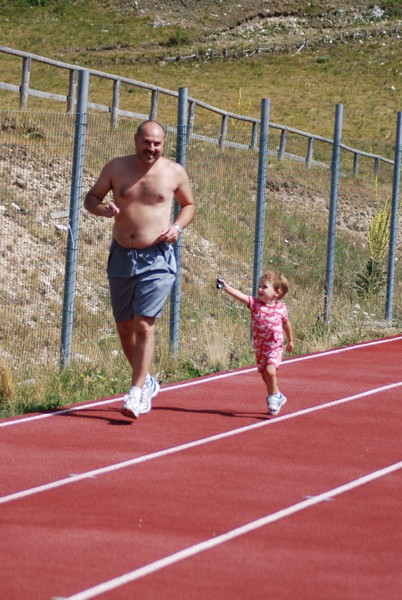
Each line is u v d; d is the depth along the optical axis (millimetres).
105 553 8961
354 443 13992
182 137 21359
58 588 8023
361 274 34812
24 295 23812
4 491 11117
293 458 13000
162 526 9852
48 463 12484
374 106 89438
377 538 9586
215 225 32531
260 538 9516
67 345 19312
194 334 23891
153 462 12641
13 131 32531
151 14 119188
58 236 27484
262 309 15867
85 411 15969
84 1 119625
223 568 8609
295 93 92625
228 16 122438
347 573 8539
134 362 14922
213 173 34594
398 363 21750
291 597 7941
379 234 31625
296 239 37938
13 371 18750
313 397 17578
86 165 32656
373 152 71250
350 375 20062
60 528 9719
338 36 117250
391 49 113375
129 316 15242
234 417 15711
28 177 29641
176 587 8109
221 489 11367
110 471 12133
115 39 109812
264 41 115812
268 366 15844
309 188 48375
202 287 28297
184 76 97688
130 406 14656
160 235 14734
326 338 24609
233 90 92125
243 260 31703
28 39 105875
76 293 25047
